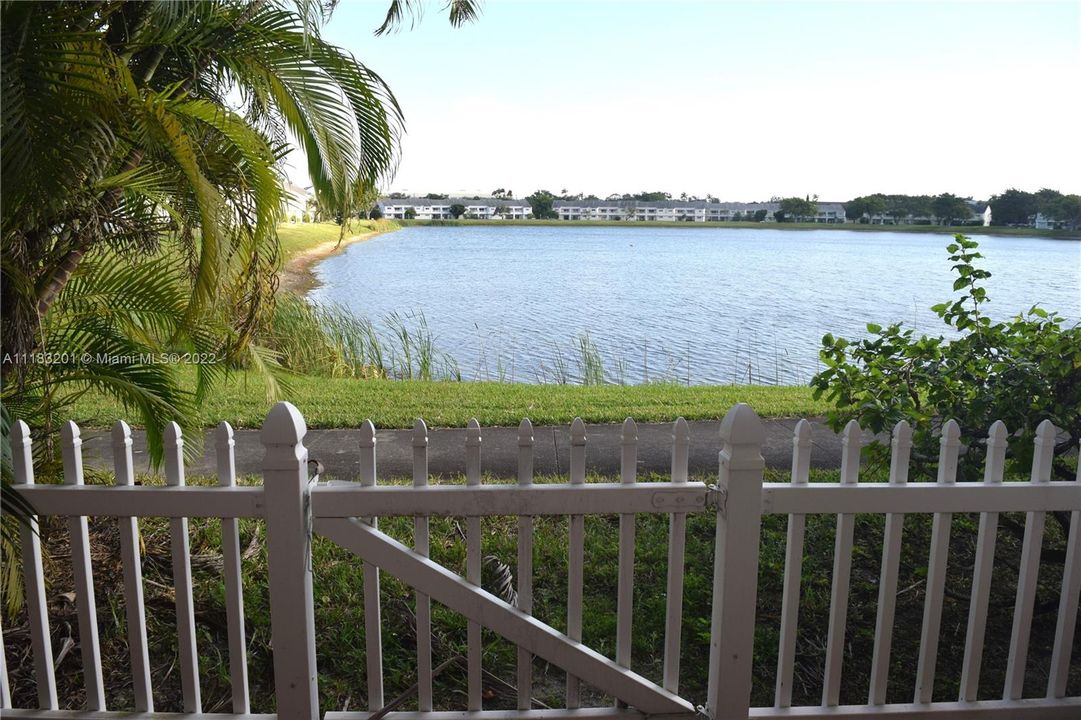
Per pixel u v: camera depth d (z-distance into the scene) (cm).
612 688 287
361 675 355
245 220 392
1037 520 295
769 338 1819
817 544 491
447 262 4656
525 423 274
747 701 285
